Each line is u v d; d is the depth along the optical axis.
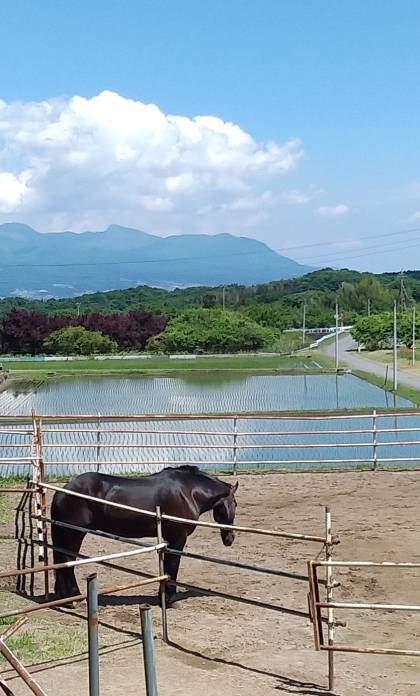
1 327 100.75
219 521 10.93
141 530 10.27
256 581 11.51
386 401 42.81
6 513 15.77
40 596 10.66
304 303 132.38
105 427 31.31
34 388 54.16
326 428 31.28
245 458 25.11
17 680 7.29
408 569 12.12
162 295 184.50
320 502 17.17
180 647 8.66
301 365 73.62
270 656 8.41
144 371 68.19
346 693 7.41
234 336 97.75
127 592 10.93
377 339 93.81
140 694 7.05
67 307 164.50
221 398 45.78
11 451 25.81
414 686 7.62
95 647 5.66
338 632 9.30
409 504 16.89
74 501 10.09
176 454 25.73
